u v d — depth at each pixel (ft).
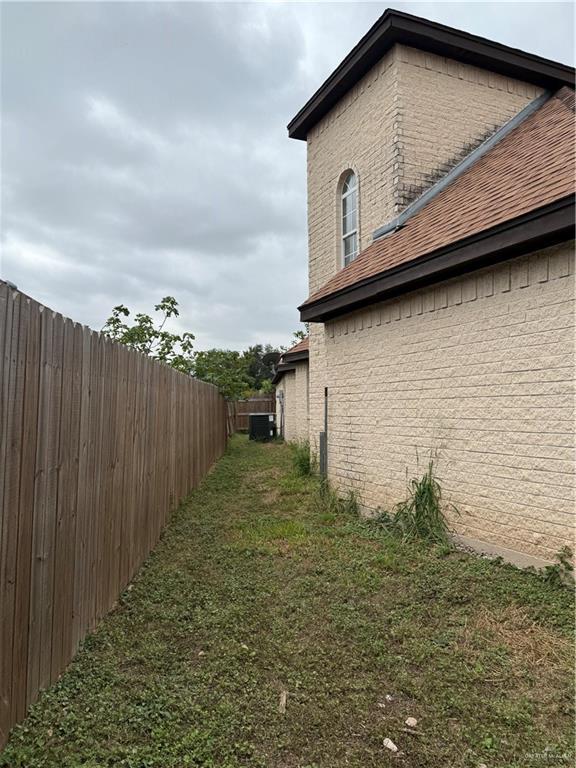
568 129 19.20
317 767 6.84
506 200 15.21
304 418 47.70
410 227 21.42
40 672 8.04
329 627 10.82
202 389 32.09
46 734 7.20
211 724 7.55
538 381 13.29
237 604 12.02
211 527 19.43
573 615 10.86
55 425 8.59
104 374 11.55
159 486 18.13
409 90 24.44
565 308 12.60
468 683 8.75
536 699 8.29
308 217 33.32
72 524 9.46
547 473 12.99
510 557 14.03
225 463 41.06
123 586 13.06
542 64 26.27
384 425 19.85
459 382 15.98
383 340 19.95
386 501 19.71
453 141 25.23
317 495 24.81
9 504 6.91
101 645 10.05
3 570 6.75
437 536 16.17
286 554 15.84
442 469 16.69
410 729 7.61
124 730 7.40
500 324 14.48
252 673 9.04
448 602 11.91
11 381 6.92
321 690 8.57
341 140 29.32
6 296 6.73
